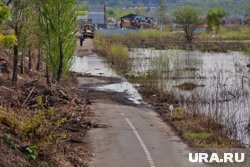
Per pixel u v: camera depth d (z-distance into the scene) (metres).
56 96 29.53
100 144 21.72
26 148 15.48
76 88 41.22
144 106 34.03
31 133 16.98
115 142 22.17
